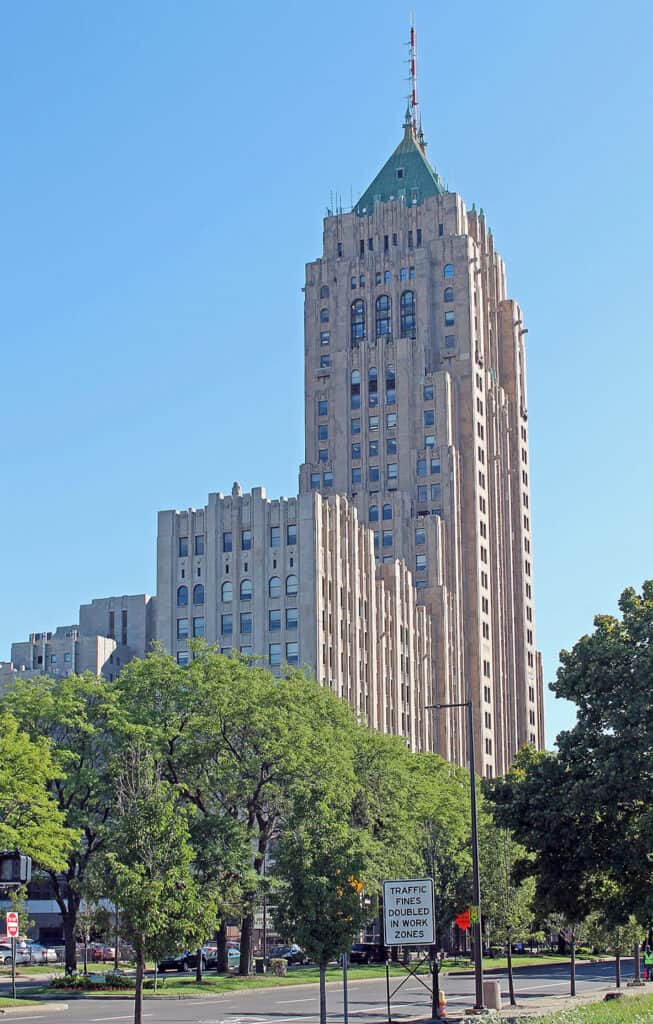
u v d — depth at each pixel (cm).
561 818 6272
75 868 9025
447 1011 6575
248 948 9400
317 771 8669
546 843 6328
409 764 11238
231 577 15700
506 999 7512
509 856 8250
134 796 6544
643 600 6706
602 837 6366
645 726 6144
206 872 8162
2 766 7581
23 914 9881
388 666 17338
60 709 8975
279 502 15650
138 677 9319
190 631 15862
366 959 11475
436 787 11112
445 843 9000
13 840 7275
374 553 18762
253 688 9138
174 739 9038
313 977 9350
